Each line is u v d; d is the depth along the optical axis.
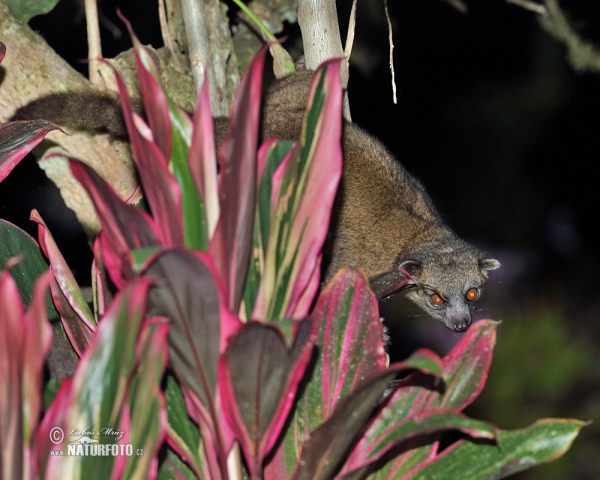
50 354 4.78
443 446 10.84
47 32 11.87
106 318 3.60
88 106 7.95
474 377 4.43
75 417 3.65
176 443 4.35
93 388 3.66
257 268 4.15
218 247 3.81
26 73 7.89
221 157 3.82
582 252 23.20
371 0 11.28
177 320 3.77
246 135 3.83
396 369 3.71
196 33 7.37
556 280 21.89
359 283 4.46
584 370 16.58
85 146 8.20
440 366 3.66
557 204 24.09
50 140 8.05
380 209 9.95
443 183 24.20
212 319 3.71
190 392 4.04
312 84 4.10
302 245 4.08
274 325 3.46
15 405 3.40
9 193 11.97
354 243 9.86
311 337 3.70
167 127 3.98
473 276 10.46
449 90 23.55
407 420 4.14
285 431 4.43
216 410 3.90
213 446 4.09
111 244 3.94
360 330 4.46
